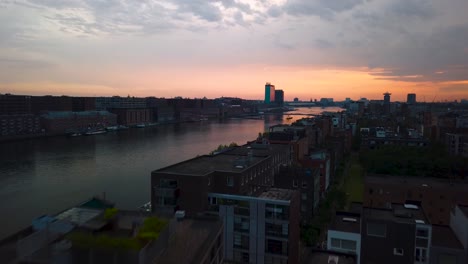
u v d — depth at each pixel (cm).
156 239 2441
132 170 14525
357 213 5866
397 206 5359
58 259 2197
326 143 16912
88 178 13100
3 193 11062
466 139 16250
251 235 5891
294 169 9062
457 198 7644
